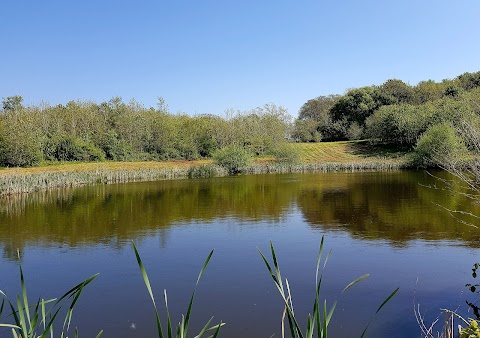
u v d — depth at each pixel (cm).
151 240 1297
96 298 816
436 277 892
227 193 2492
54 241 1294
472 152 723
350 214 1662
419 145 3766
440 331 632
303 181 3130
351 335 639
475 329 355
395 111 5781
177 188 2845
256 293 831
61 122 4953
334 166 4228
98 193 2617
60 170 3612
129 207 1991
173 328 681
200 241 1275
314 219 1589
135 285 887
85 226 1530
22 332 259
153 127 5200
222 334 654
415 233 1303
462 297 777
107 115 5341
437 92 6750
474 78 6756
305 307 757
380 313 716
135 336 654
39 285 895
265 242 1248
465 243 1168
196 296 820
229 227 1483
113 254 1136
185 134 5425
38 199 2342
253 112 6084
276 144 5459
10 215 1791
